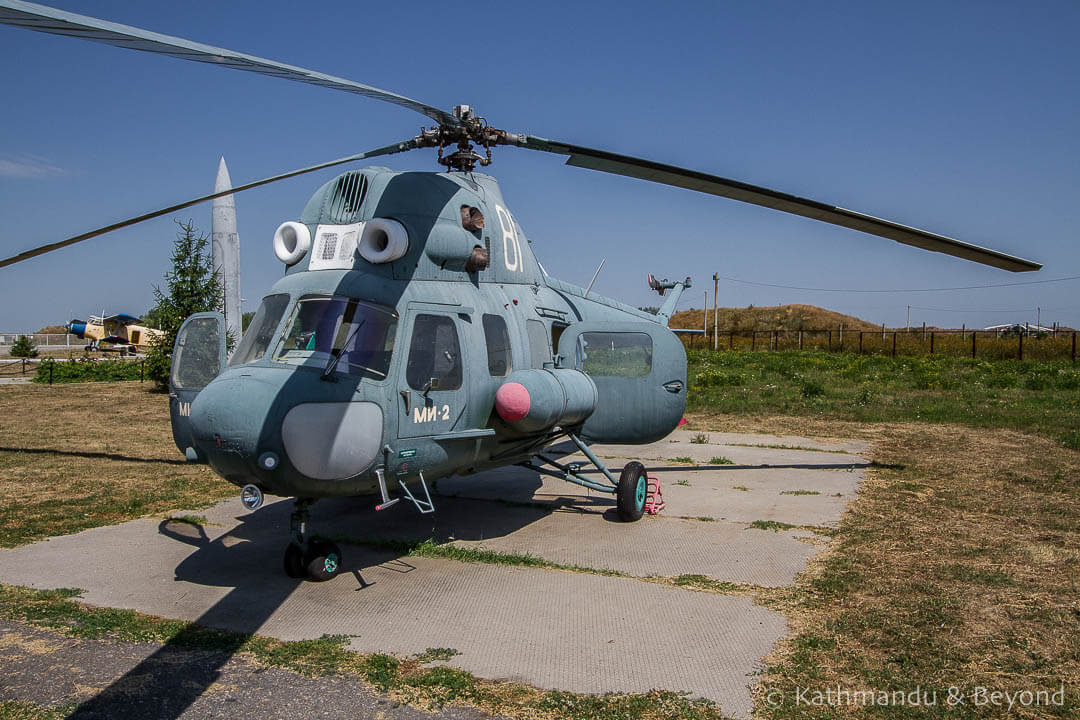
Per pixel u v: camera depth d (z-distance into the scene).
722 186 6.30
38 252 5.49
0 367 37.66
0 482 9.36
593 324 8.20
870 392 19.25
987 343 40.38
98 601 5.31
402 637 4.66
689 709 3.70
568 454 11.38
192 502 8.45
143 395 20.95
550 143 6.38
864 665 4.18
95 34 2.74
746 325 93.88
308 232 6.20
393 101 5.23
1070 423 13.56
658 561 6.24
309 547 5.75
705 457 11.20
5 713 3.67
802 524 7.34
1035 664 4.15
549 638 4.62
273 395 5.02
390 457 5.48
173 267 21.66
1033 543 6.53
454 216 6.52
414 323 5.86
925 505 7.98
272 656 4.36
